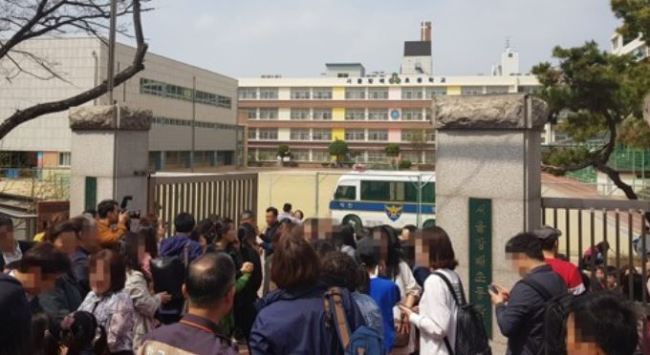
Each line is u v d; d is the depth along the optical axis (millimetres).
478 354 3854
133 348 4016
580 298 2160
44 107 9078
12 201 11648
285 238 3059
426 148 80312
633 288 6000
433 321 3887
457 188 6402
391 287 4078
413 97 82438
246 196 11414
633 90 11148
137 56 9375
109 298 3943
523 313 3547
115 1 8766
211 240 6004
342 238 4547
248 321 6070
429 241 4121
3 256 4836
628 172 30375
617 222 6059
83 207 8266
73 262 4574
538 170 6391
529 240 3797
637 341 2029
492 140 6242
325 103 85438
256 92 87812
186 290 2654
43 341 2865
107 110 8133
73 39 43406
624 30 13016
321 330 2822
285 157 83625
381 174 21656
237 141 77625
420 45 108062
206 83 68062
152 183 8961
